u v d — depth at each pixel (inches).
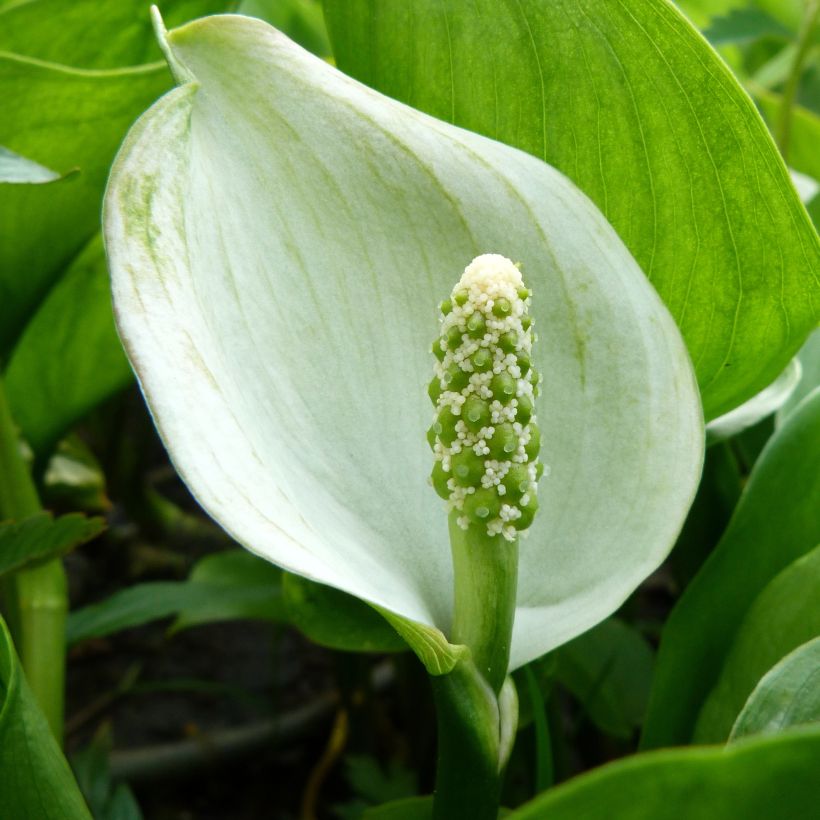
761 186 7.2
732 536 7.7
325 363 6.9
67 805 6.6
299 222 6.9
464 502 6.5
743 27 11.0
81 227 8.7
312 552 6.3
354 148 6.9
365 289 7.0
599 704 9.1
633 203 7.4
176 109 6.6
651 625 11.8
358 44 7.7
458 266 7.0
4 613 9.9
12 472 8.5
